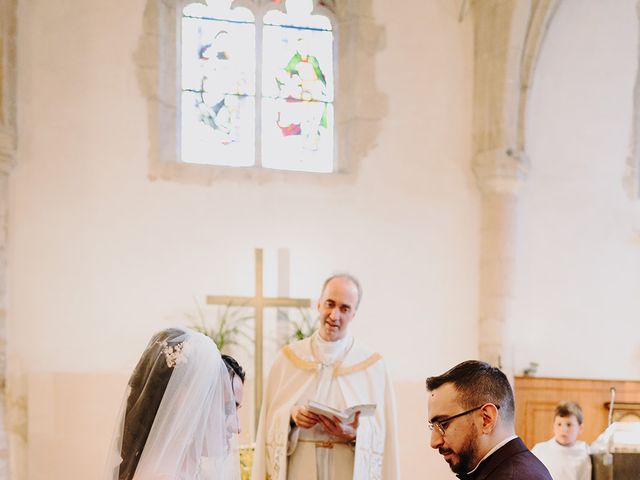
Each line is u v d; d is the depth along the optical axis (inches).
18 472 228.5
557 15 270.1
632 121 271.3
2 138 229.3
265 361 243.3
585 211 267.0
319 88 271.4
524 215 264.1
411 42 266.7
